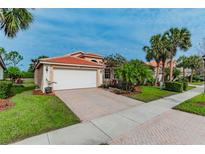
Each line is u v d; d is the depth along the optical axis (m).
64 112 6.07
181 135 4.23
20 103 7.41
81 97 9.77
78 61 14.45
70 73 13.35
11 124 4.52
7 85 8.87
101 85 15.62
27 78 31.67
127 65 12.12
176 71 26.31
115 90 13.22
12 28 7.85
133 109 7.11
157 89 15.88
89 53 22.17
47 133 4.12
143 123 5.21
